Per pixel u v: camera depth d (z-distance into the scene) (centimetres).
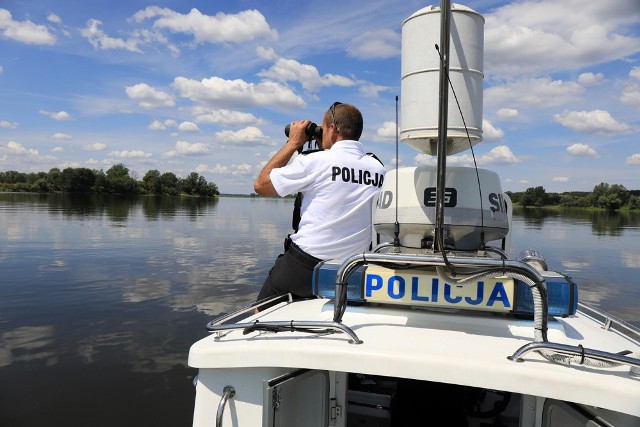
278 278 269
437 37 183
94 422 473
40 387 548
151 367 610
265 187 262
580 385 138
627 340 201
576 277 1434
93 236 2198
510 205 241
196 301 969
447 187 191
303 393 182
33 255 1584
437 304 184
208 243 2033
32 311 870
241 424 169
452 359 150
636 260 1794
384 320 191
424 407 223
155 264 1439
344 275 174
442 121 159
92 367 607
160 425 470
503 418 219
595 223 4009
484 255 187
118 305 922
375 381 239
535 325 157
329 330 178
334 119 268
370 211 267
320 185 255
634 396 132
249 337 175
